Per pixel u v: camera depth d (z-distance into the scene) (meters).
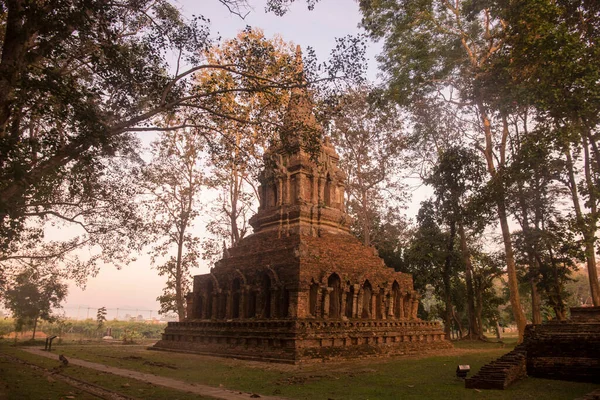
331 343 30.44
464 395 16.69
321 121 21.77
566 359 19.67
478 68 36.81
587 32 25.73
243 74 20.34
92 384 18.70
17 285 49.75
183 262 50.97
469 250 57.03
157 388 18.03
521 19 26.88
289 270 32.56
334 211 39.72
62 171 21.27
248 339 32.03
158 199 48.59
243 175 43.94
